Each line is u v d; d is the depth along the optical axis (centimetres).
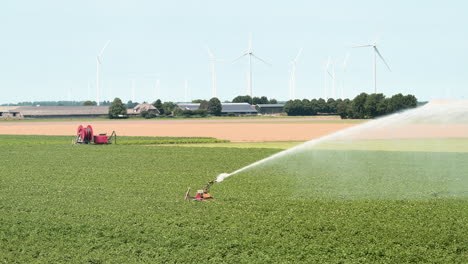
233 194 3950
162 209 3406
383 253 2536
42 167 5603
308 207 3484
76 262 2411
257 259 2459
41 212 3344
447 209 3406
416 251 2561
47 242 2703
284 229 2936
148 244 2662
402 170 5462
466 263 2402
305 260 2456
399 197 3888
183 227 2973
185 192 4050
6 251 2583
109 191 4078
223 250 2581
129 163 5984
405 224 3028
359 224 3019
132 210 3381
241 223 3050
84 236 2814
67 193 3997
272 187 4303
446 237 2748
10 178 4778
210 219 3144
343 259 2459
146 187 4284
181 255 2512
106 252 2547
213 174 5081
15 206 3525
